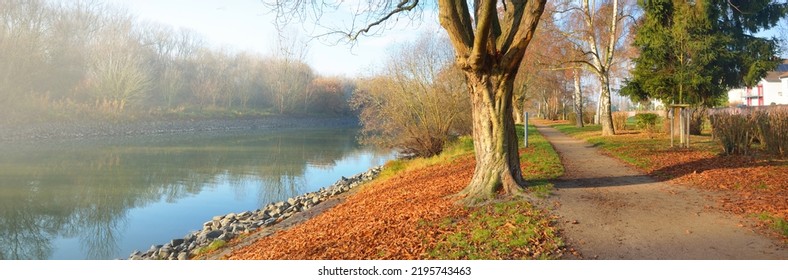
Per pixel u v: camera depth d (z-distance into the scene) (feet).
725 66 87.66
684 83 83.41
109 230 44.55
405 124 76.43
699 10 79.30
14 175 73.61
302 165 91.40
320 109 269.64
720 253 20.15
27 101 148.46
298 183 71.36
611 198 30.50
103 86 178.91
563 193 31.78
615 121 107.04
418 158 75.41
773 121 45.52
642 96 93.35
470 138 75.31
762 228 22.94
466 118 78.07
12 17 152.97
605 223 24.99
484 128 31.40
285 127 236.43
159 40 239.71
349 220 32.63
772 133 44.96
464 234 23.66
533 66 108.27
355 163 95.14
